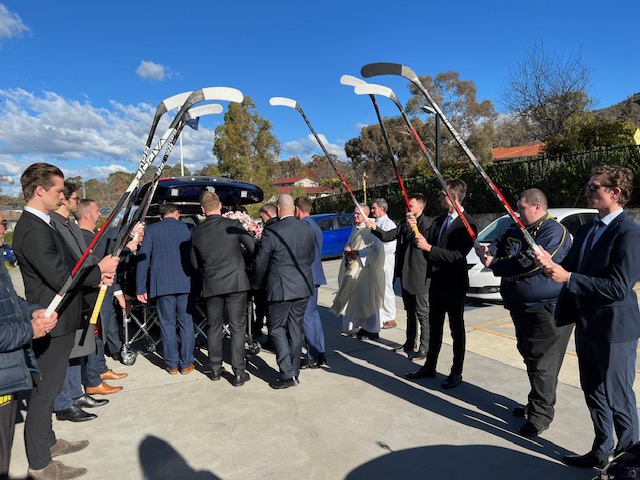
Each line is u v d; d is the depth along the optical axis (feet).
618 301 8.25
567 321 9.11
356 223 18.74
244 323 14.24
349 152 124.57
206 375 15.07
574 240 9.20
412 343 16.42
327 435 10.82
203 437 10.86
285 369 13.60
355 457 9.87
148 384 14.33
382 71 9.02
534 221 10.39
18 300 8.11
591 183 8.61
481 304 23.50
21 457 10.18
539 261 8.46
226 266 13.67
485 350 16.43
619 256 8.00
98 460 9.95
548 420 10.46
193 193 20.26
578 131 45.96
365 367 15.28
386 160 113.09
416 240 12.92
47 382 9.09
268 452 10.14
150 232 14.75
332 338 18.72
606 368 8.48
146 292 15.40
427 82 104.63
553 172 38.37
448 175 48.24
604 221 8.60
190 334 15.28
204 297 13.94
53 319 7.95
